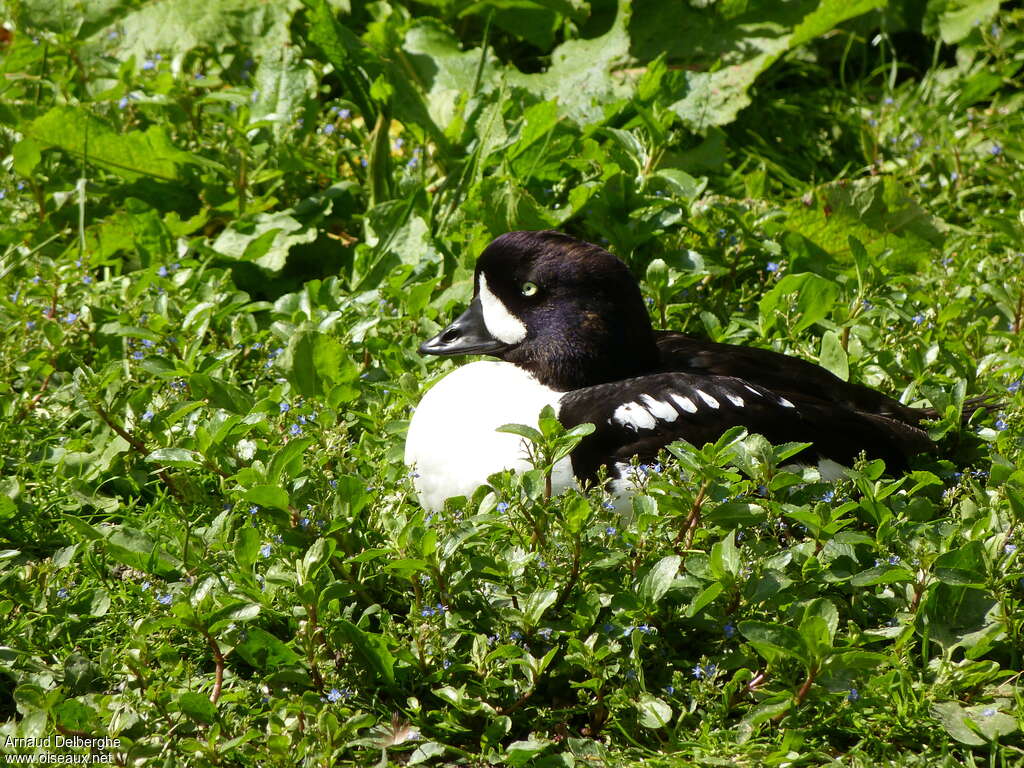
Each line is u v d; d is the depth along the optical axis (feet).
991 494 23.17
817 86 44.57
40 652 21.39
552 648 20.39
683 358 25.99
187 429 25.88
